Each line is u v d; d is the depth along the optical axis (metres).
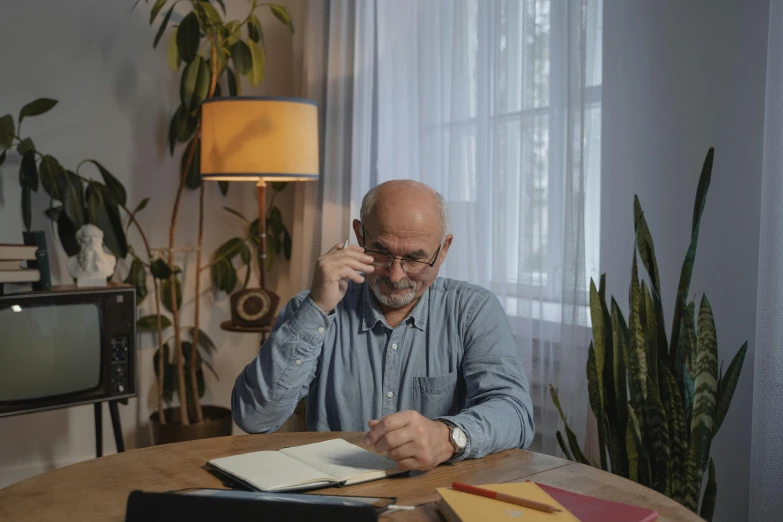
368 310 1.51
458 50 2.45
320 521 0.82
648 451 1.54
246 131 2.62
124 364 2.59
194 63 2.91
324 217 3.09
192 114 3.02
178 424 2.95
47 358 2.41
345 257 1.35
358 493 1.04
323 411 1.51
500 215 2.32
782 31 1.56
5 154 2.81
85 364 2.50
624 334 1.65
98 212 2.72
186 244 3.34
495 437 1.22
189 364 3.20
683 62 1.92
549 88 2.15
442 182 2.56
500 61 2.30
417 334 1.51
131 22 3.16
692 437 1.50
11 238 2.91
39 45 2.96
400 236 1.38
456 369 1.50
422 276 1.42
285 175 2.65
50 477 1.12
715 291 1.86
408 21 2.74
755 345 1.68
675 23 1.94
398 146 2.80
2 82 2.89
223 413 3.20
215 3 3.36
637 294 1.58
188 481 1.10
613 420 1.65
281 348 1.35
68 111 3.03
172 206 3.29
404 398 1.49
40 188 2.96
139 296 3.00
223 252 3.31
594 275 2.16
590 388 1.67
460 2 2.44
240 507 0.83
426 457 1.09
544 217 2.19
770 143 1.58
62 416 3.07
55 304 2.41
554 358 2.17
